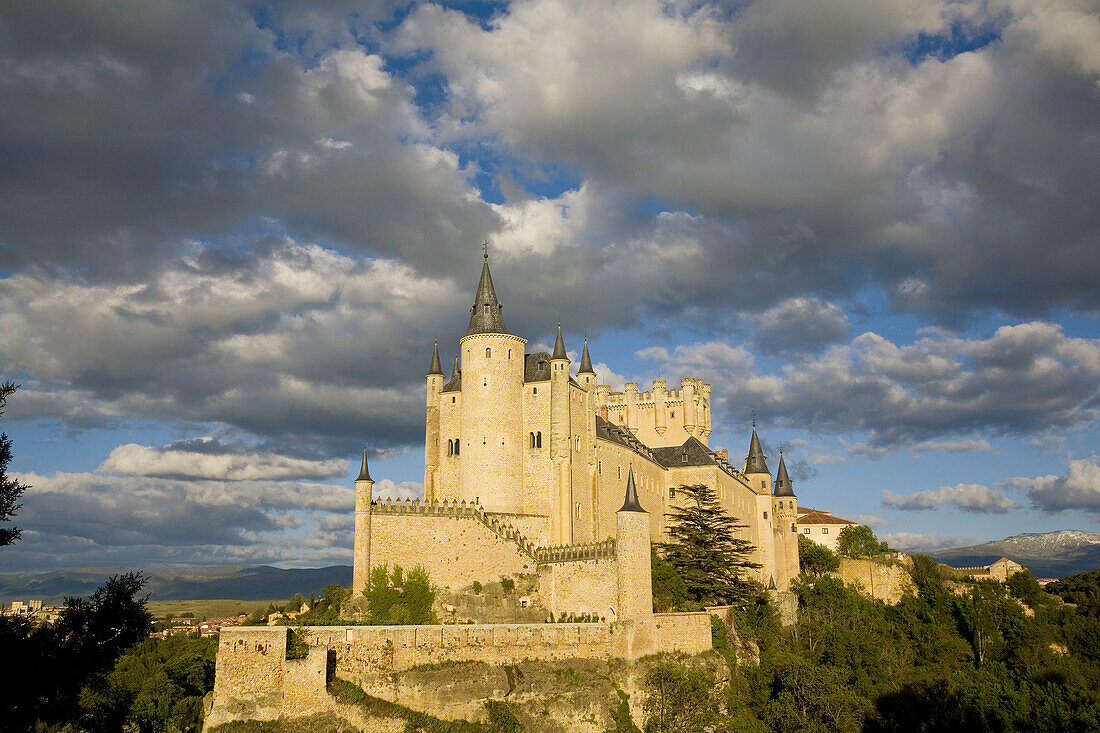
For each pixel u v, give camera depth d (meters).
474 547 101.88
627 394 183.38
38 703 33.28
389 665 76.31
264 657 69.75
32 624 35.25
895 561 156.88
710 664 97.88
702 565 116.06
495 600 100.06
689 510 123.94
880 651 121.25
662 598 105.62
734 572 121.81
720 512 123.38
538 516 113.19
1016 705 105.31
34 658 33.06
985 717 104.56
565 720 81.94
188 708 99.62
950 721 101.50
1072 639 146.50
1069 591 167.12
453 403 121.44
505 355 118.69
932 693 107.12
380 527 97.88
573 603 99.50
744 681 101.94
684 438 180.00
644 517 96.12
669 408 181.62
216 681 68.25
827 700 95.75
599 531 123.38
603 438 128.12
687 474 150.12
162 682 100.38
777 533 164.00
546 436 117.50
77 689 34.41
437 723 74.88
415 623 95.25
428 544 99.94
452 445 120.62
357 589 96.00
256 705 68.75
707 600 112.50
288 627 73.31
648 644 93.25
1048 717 102.50
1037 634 141.75
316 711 70.31
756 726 91.62
